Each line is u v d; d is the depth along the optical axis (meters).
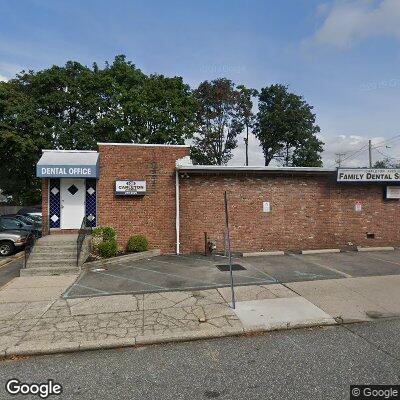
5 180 34.69
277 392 3.97
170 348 5.36
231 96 41.56
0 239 14.48
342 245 14.73
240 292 8.06
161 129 31.94
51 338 5.62
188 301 7.46
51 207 13.88
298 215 14.45
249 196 14.15
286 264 11.33
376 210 15.05
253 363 4.75
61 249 11.48
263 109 44.97
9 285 9.03
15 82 30.91
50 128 29.22
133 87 32.44
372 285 8.55
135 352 5.25
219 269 10.61
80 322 6.34
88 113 31.05
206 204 13.92
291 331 5.95
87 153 13.91
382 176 14.59
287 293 7.92
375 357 4.84
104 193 13.44
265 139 44.25
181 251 13.73
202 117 41.81
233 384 4.19
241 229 14.05
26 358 5.14
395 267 10.70
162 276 9.77
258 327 5.94
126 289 8.50
